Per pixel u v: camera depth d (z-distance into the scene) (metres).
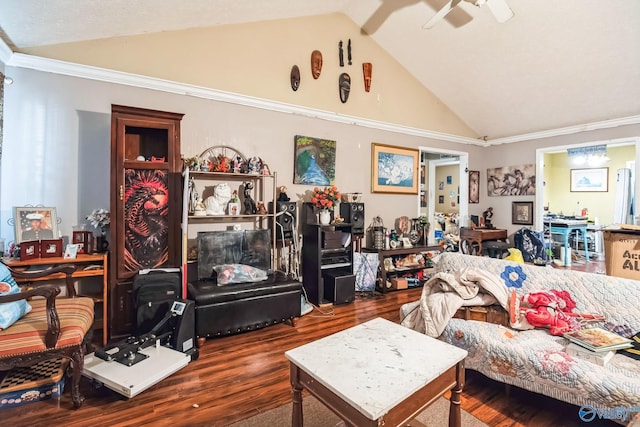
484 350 1.93
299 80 3.93
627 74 3.70
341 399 1.18
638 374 1.53
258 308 2.87
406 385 1.21
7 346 1.66
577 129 4.80
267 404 1.89
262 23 3.70
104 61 2.90
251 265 3.35
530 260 5.04
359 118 4.44
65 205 2.78
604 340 1.69
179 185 2.89
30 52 2.63
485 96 4.87
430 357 1.42
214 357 2.46
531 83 4.30
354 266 4.23
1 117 2.43
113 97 2.95
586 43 3.50
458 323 2.15
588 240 6.70
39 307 2.13
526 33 3.63
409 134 5.04
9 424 1.69
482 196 6.07
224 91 3.45
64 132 2.77
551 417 1.80
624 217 6.35
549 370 1.66
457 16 3.72
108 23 2.69
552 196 7.78
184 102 3.28
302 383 1.40
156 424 1.71
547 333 2.00
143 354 2.21
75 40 2.77
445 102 5.37
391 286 4.41
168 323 2.47
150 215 2.79
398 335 1.66
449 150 5.55
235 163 3.37
